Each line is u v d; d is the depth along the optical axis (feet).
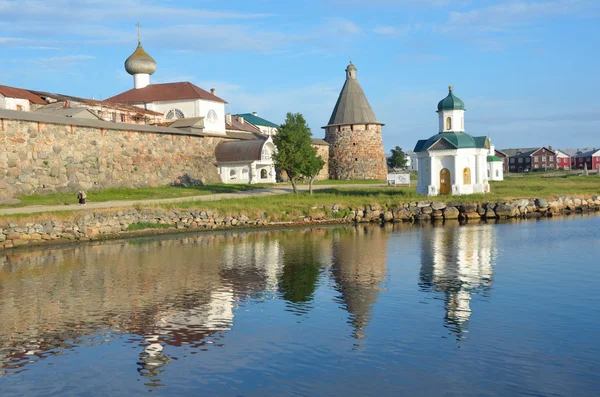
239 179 230.89
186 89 261.03
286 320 57.82
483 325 54.85
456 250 100.01
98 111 226.58
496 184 238.27
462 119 183.01
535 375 43.04
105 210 129.59
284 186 223.51
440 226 141.28
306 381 42.80
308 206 154.71
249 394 40.96
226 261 93.40
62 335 54.44
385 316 58.49
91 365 46.83
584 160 557.33
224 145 235.81
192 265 90.07
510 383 41.78
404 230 134.10
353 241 115.75
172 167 212.64
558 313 58.39
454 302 63.52
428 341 50.62
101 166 186.09
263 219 147.54
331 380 42.88
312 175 186.50
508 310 59.88
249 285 74.28
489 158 301.63
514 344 49.55
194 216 140.05
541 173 442.09
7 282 79.05
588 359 45.85
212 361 47.11
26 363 47.52
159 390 41.93
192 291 71.26
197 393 41.32
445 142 176.76
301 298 66.64
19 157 162.09
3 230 112.88
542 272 78.59
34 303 66.64
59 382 43.75
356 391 40.96
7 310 63.77
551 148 565.94
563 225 135.03
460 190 176.96
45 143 170.09
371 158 301.22
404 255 96.17
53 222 119.14
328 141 310.65
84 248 111.86
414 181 282.77
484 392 40.45
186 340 52.34
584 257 89.51
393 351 48.39
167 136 213.66
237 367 45.73
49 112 207.72
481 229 131.44
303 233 132.36
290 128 182.80
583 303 61.93
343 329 54.49
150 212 135.13
